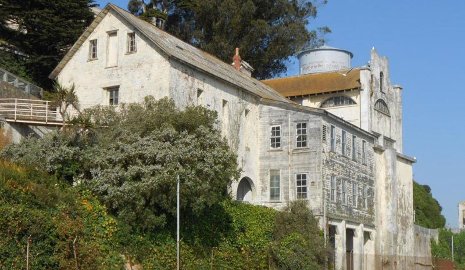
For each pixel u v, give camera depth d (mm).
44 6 53500
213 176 35125
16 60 54312
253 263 39250
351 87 60375
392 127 65125
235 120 46938
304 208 43031
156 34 46281
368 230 54156
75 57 45250
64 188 32188
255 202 48344
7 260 26688
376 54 63000
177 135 35281
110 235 31641
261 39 73438
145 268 32531
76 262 28656
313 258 40969
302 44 74688
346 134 51656
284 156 48219
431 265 64812
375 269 53781
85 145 34844
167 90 41406
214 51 70125
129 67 43062
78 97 44406
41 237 28250
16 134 39500
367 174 55031
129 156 33875
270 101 49125
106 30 44375
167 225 34938
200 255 36562
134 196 32625
